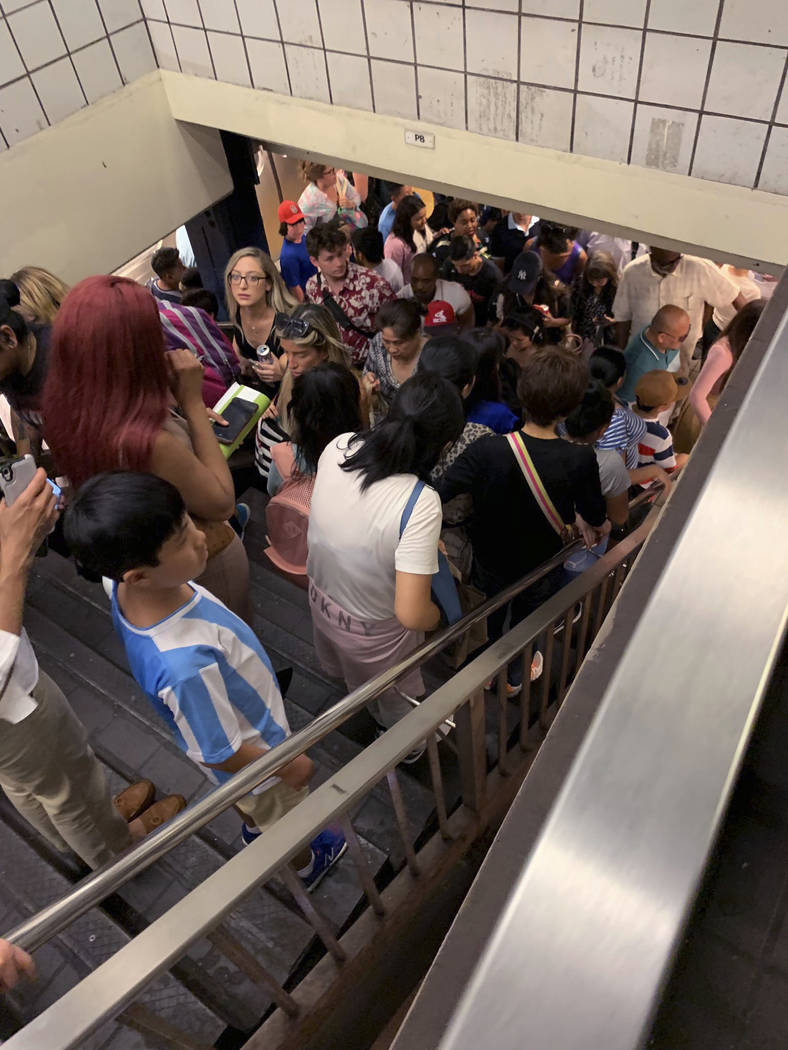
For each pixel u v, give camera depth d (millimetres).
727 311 3998
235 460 3094
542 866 375
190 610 1363
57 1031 971
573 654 2695
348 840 1535
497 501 2121
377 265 4648
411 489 1653
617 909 359
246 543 3057
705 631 440
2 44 2941
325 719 1453
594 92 2549
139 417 1601
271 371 3041
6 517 1327
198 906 1129
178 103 3568
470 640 2588
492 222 5500
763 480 496
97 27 3188
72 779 1556
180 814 1251
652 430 3156
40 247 3361
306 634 2637
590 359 3430
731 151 2430
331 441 1909
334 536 1721
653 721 410
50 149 3230
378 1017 1873
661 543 482
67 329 1541
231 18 3133
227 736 1384
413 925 1933
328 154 3361
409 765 2219
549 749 412
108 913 1843
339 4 2836
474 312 4738
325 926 1551
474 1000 346
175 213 3867
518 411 3469
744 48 2211
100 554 1191
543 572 2055
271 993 1493
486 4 2545
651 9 2277
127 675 2398
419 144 3072
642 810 384
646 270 3814
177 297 4008
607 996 339
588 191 2783
